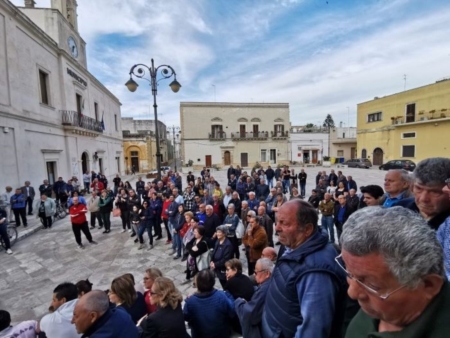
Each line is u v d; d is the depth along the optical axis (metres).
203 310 2.52
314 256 1.35
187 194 9.94
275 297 1.45
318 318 1.19
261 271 2.61
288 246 1.55
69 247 7.41
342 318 1.27
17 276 5.68
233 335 2.69
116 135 27.72
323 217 6.60
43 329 2.45
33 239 8.22
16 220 9.16
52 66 14.92
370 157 32.41
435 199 1.54
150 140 35.81
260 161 36.31
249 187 10.59
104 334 1.92
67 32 17.14
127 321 2.10
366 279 0.73
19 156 11.57
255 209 7.13
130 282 2.92
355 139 39.25
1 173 10.45
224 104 35.16
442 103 24.38
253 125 36.06
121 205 8.80
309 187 16.33
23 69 12.16
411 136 27.12
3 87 10.77
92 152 19.92
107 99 24.73
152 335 2.27
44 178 13.62
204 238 4.94
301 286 1.30
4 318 2.52
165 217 7.48
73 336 2.40
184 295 4.64
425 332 0.67
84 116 18.34
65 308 2.55
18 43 11.85
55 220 10.57
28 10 15.60
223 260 4.33
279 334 1.39
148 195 9.23
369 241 0.71
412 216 0.78
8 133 10.96
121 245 7.46
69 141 16.25
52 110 14.74
